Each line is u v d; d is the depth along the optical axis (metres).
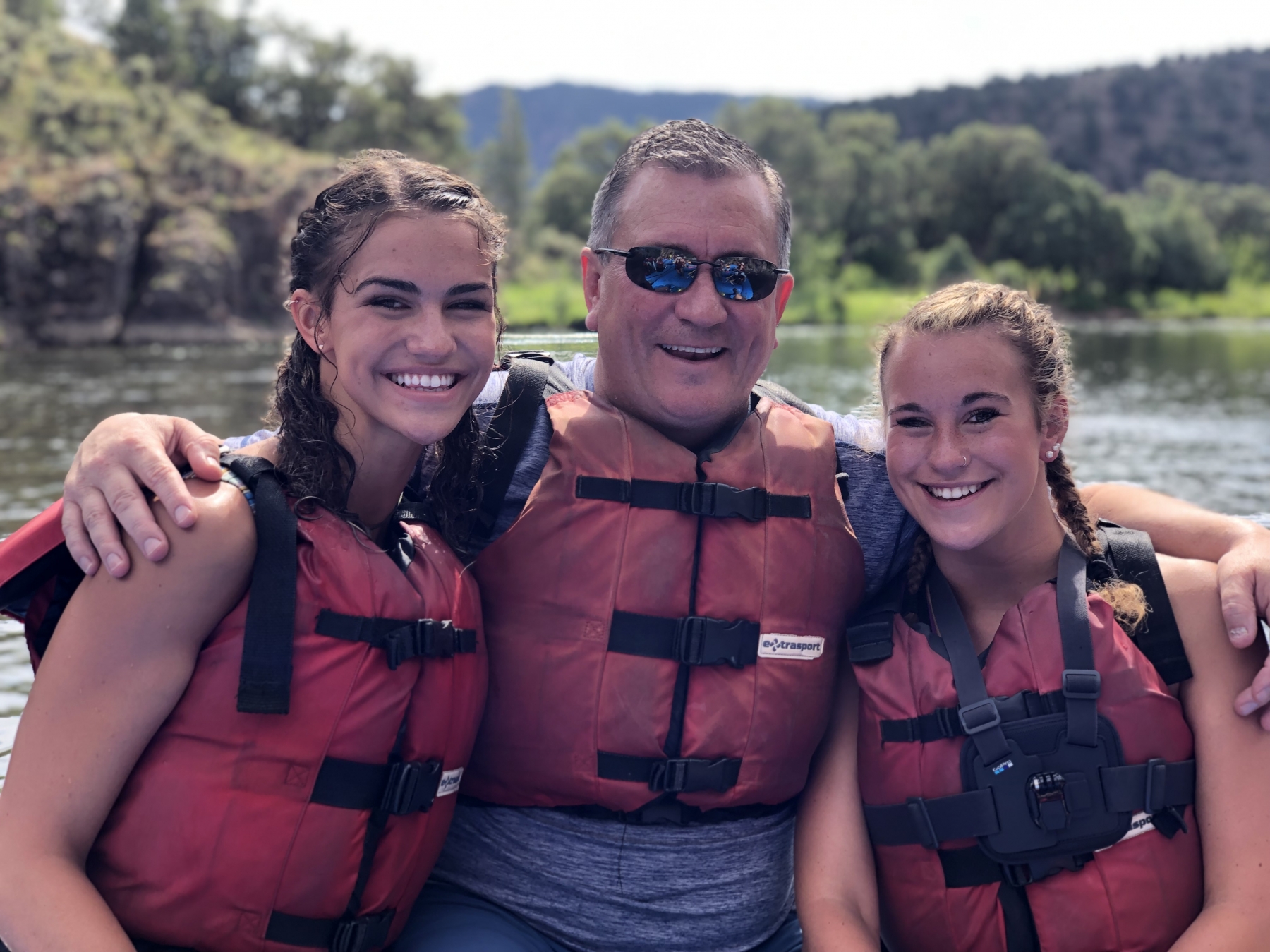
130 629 1.62
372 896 1.79
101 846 1.67
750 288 2.12
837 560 2.15
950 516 1.99
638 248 2.11
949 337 1.96
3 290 37.31
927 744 1.95
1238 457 12.65
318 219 1.83
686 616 2.03
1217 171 161.88
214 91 76.12
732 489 2.08
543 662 2.03
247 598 1.70
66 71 55.16
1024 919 1.89
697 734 2.00
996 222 100.69
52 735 1.61
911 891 1.98
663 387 2.16
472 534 2.14
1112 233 94.25
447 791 1.91
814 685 2.11
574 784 2.02
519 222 91.62
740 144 2.19
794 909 2.34
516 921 2.07
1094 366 30.88
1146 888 1.85
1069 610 1.94
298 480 1.79
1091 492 2.42
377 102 77.94
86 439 1.76
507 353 2.42
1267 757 1.87
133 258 41.00
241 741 1.67
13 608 1.82
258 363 27.86
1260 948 1.78
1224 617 1.90
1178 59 179.12
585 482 2.06
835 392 19.34
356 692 1.73
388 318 1.79
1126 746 1.87
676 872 2.05
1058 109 172.50
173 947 1.69
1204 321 83.62
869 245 91.56
